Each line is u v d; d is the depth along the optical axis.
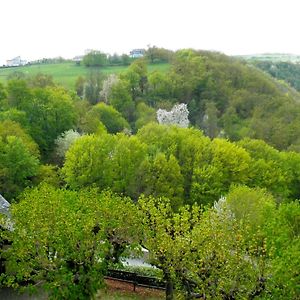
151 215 30.00
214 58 127.50
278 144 88.38
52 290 28.94
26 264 27.44
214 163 62.28
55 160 72.12
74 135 72.94
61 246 27.30
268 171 64.94
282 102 103.12
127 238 30.59
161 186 58.31
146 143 66.69
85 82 118.19
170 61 136.00
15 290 32.84
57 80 126.56
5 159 56.28
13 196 55.97
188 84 114.25
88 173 57.53
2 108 72.69
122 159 59.03
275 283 24.67
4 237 29.69
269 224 29.41
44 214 28.16
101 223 29.06
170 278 28.98
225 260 25.17
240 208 44.72
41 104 74.12
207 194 59.81
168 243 27.16
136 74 117.19
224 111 107.31
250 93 108.94
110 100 107.88
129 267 36.12
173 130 69.38
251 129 92.81
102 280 29.38
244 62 137.12
